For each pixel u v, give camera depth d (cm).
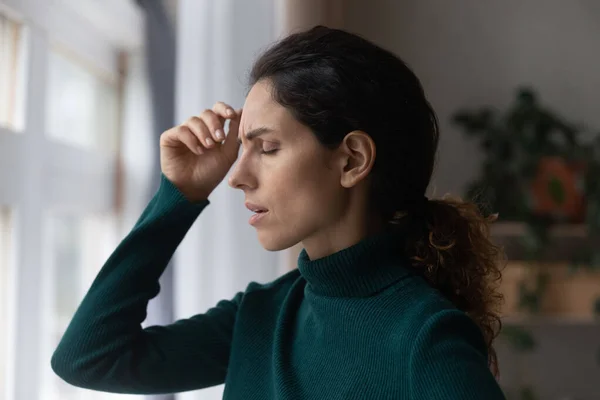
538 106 279
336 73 78
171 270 187
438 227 84
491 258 91
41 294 164
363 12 303
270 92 80
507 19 299
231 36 184
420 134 83
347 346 79
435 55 300
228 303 106
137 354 95
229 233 182
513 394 289
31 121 159
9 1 148
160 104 195
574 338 291
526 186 271
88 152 186
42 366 168
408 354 72
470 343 72
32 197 159
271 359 91
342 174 80
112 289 95
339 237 82
